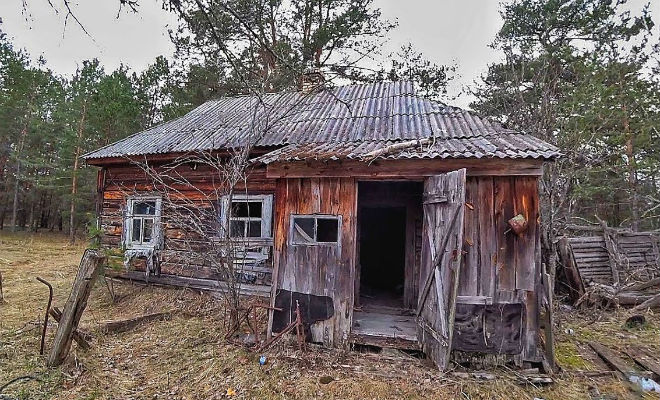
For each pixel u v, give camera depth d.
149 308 7.78
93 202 22.88
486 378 4.40
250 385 4.43
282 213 5.65
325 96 10.70
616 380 4.59
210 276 8.16
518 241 4.75
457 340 4.71
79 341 5.33
